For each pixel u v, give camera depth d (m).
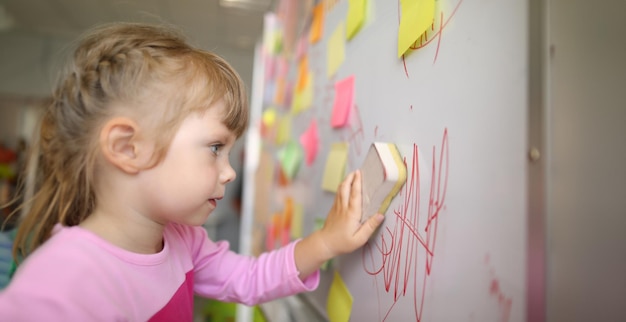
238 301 0.59
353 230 0.47
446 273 0.32
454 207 0.32
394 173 0.41
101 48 0.46
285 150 1.06
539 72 0.24
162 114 0.42
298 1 1.05
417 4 0.40
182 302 0.50
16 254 0.52
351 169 0.56
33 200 0.51
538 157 0.24
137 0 2.50
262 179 1.49
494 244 0.27
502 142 0.27
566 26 0.24
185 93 0.43
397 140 0.43
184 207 0.43
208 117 0.44
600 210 0.21
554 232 0.23
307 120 0.85
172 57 0.45
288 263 0.55
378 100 0.49
